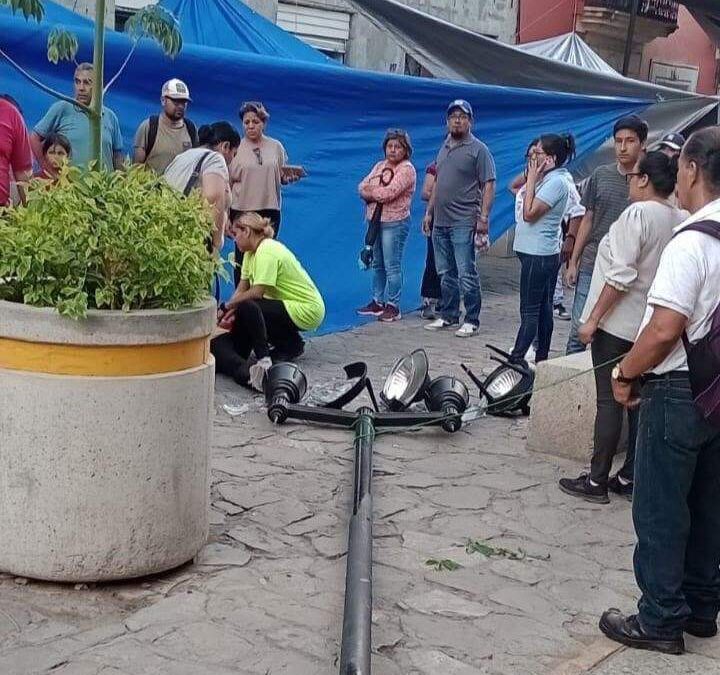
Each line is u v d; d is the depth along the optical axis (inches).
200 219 167.2
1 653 139.4
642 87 509.7
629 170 280.5
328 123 392.2
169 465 159.8
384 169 397.1
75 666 136.8
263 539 183.6
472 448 249.3
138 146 324.2
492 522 200.4
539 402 241.4
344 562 176.2
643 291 204.5
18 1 183.2
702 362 135.8
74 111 308.0
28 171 267.1
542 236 322.7
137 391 154.2
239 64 359.3
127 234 153.8
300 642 146.6
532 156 326.3
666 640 149.4
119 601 156.6
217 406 269.9
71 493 154.2
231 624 150.9
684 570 153.7
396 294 405.4
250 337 303.0
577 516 206.5
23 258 150.9
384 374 321.4
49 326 150.2
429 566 177.0
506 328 414.3
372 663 142.8
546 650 149.9
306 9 623.5
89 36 320.5
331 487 214.2
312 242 397.7
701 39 876.0
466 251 386.6
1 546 157.9
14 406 152.9
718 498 148.7
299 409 254.8
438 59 479.8
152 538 159.9
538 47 653.3
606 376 211.0
